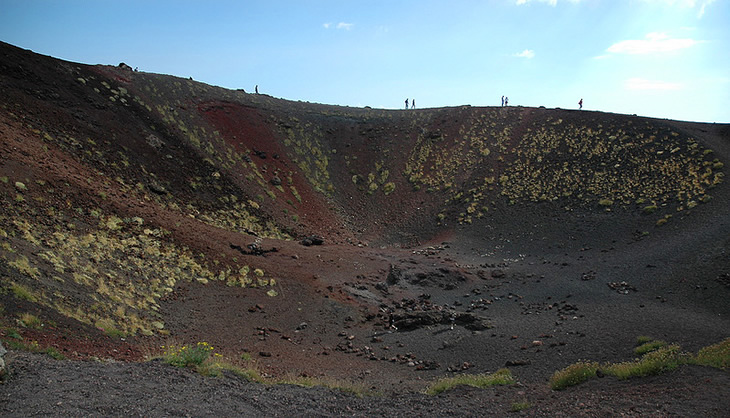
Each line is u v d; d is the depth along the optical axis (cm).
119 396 855
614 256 3516
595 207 4441
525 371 1709
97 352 1305
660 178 4534
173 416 807
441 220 4881
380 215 5172
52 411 746
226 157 4872
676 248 3347
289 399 1035
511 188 5116
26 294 1491
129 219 2733
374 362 1934
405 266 3459
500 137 6169
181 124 4894
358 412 1008
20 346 1071
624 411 952
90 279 1944
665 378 1167
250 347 1941
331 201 5241
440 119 6862
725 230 3366
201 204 3834
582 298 2786
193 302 2281
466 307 2817
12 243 1838
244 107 6169
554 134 5916
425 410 1056
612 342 1969
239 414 875
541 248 3969
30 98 3762
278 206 4553
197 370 1123
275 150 5612
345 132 6531
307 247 3619
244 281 2669
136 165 3788
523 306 2736
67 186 2670
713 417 873
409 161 6000
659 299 2684
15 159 2600
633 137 5372
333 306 2616
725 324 2186
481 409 1080
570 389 1224
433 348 2073
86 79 4600
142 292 2117
